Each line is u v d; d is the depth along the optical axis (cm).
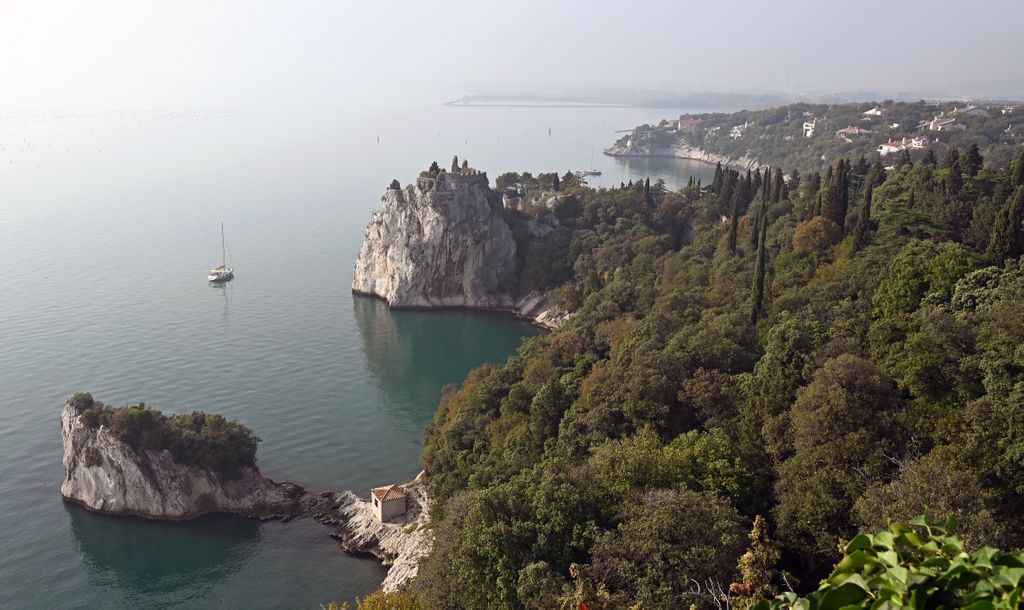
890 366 7000
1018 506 5444
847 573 1298
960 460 5609
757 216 15025
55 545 10094
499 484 8006
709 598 4934
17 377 15038
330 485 11631
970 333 6850
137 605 9069
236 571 9656
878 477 5781
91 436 10875
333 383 15700
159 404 14125
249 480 11325
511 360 13450
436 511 9619
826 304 9494
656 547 5428
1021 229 9306
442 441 11044
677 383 8494
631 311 15038
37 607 9019
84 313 19012
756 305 10538
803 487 6009
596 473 6838
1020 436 5497
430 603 6556
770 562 4453
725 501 6038
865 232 11325
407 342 18962
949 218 10881
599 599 4925
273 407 14325
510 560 6031
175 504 10650
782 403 7381
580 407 9244
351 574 9556
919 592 1179
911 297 8425
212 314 19512
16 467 11825
